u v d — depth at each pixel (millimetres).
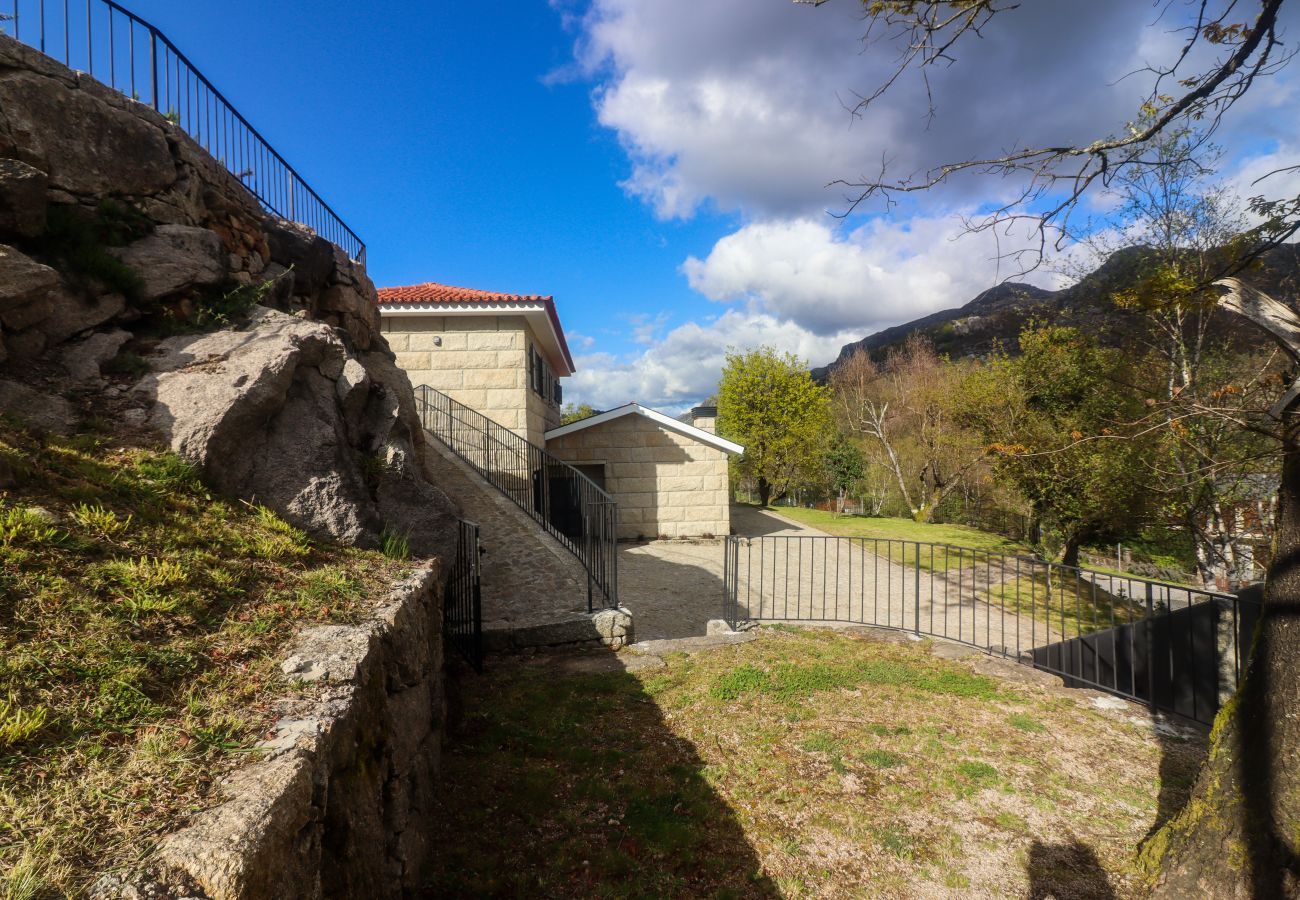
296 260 6348
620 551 14852
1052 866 3133
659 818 3506
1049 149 3943
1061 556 14492
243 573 2746
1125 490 11445
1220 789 2637
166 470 3068
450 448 11891
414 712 3100
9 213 3434
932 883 3020
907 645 6637
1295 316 3006
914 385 26500
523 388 13641
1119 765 4148
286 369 3873
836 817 3541
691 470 16562
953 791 3812
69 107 3973
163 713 1746
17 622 1811
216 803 1422
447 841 3250
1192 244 9898
